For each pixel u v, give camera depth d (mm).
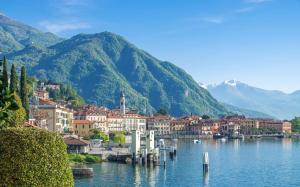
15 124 121000
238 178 147875
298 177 150875
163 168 170875
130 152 196875
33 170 40125
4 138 40375
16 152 40094
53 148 41406
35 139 40812
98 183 131875
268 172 163250
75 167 145000
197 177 148875
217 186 131875
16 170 39812
